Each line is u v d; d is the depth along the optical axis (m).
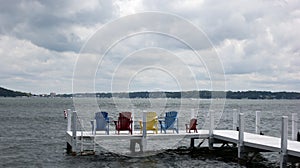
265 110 71.69
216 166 14.53
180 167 14.39
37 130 30.20
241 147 14.97
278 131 28.17
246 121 38.53
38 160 15.99
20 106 90.19
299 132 16.14
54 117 48.22
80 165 14.68
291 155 12.62
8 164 15.29
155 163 15.12
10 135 26.28
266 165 14.68
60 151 18.39
